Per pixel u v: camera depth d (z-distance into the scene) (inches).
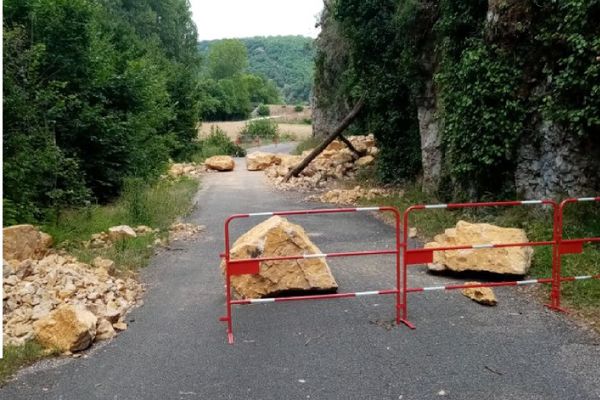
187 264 378.9
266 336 247.9
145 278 346.6
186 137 1322.6
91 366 222.1
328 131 1238.3
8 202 400.8
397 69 655.1
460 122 441.4
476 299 283.4
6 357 224.8
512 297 289.7
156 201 591.8
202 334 252.5
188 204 638.5
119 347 240.4
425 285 314.3
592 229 349.4
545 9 382.3
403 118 669.3
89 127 587.8
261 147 1987.0
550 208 382.9
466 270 320.5
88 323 239.6
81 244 414.9
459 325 254.4
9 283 286.7
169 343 243.1
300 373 210.5
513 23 403.2
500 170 433.7
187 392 198.5
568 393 190.1
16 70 459.2
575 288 289.0
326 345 235.9
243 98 3457.2
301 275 294.5
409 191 625.3
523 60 404.8
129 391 200.5
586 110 344.8
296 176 863.1
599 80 337.7
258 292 293.3
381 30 665.0
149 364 222.4
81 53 568.7
